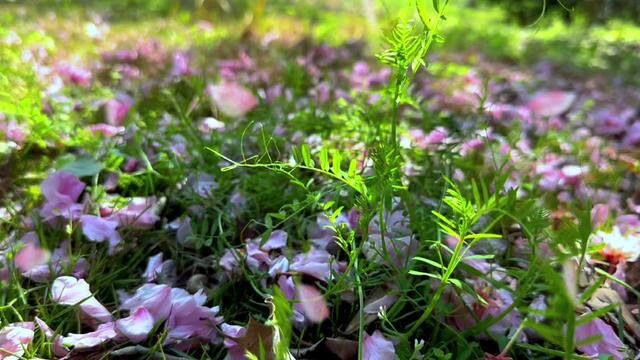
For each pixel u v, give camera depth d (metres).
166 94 0.44
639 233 0.26
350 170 0.16
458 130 0.36
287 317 0.13
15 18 0.99
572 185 0.33
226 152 0.33
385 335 0.18
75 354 0.17
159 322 0.18
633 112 0.62
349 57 0.81
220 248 0.24
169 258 0.25
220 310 0.21
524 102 0.62
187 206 0.28
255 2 1.19
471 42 1.14
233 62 0.63
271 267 0.21
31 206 0.27
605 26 1.55
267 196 0.28
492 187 0.28
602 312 0.13
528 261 0.21
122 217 0.26
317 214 0.25
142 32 0.93
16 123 0.35
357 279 0.18
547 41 1.29
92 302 0.19
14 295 0.20
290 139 0.35
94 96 0.48
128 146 0.32
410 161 0.32
